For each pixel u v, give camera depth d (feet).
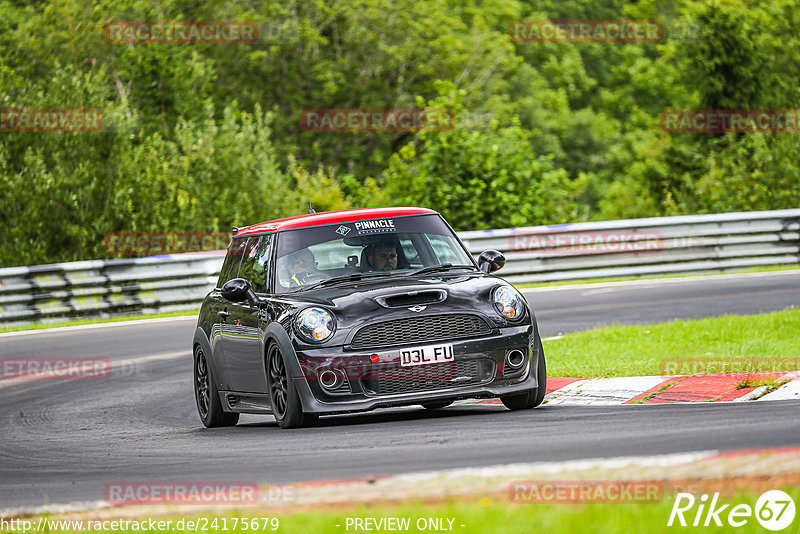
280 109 577.84
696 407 92.17
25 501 73.46
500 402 112.47
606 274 250.98
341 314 95.76
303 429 96.73
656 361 119.24
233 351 109.29
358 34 575.38
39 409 133.80
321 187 361.30
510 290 99.81
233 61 573.33
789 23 458.50
